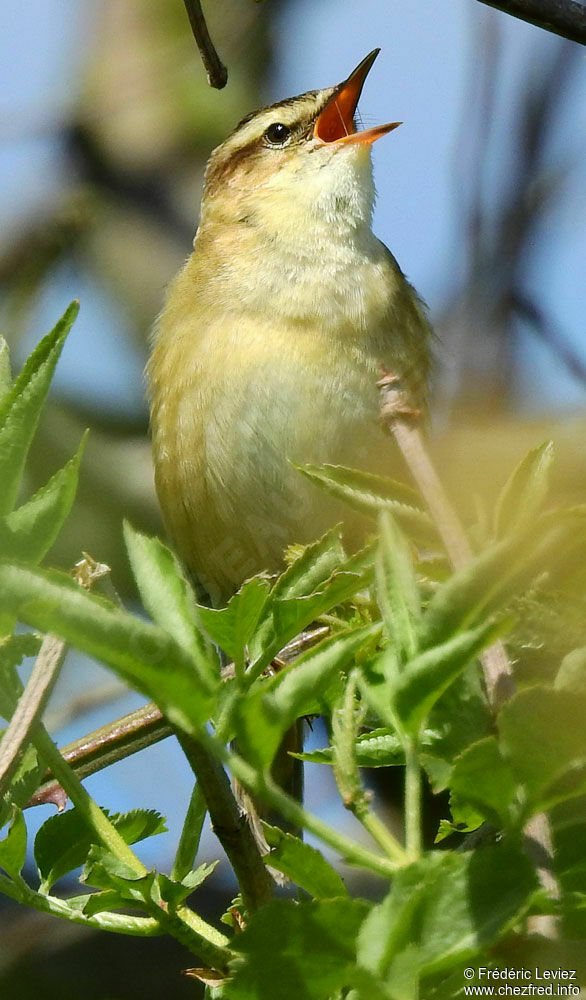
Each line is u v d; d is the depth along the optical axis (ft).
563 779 4.26
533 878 4.09
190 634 4.43
